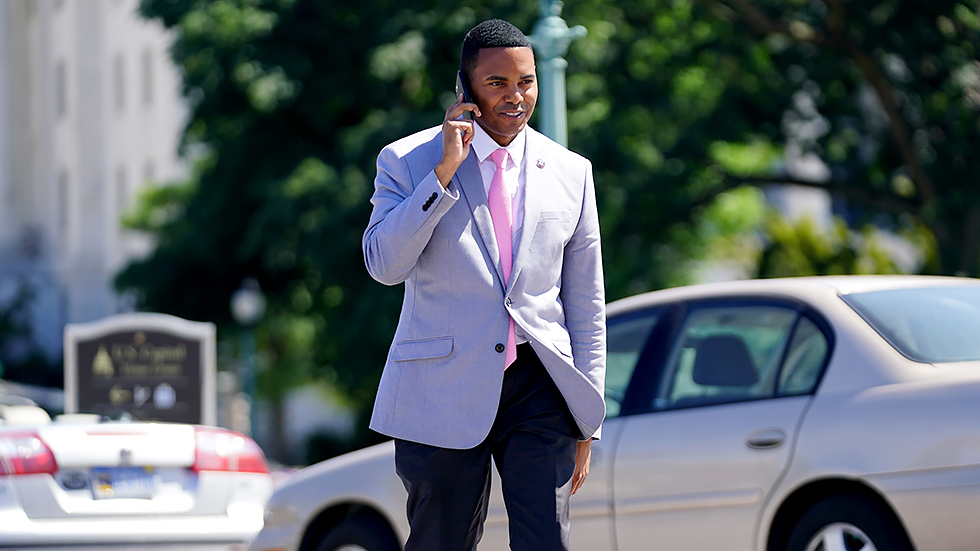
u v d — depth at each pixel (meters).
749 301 11.16
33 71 100.62
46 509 13.48
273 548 13.01
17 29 100.94
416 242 6.36
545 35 18.44
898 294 10.68
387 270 6.48
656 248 40.34
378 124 38.22
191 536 14.07
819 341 10.45
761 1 35.62
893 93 34.97
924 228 42.81
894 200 39.78
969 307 10.59
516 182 6.80
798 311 10.74
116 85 90.19
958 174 34.47
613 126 37.75
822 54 37.75
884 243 53.34
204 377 25.19
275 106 39.38
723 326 11.17
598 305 6.98
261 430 68.31
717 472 10.45
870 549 9.62
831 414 9.97
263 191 41.59
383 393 6.82
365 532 12.32
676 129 39.62
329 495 12.61
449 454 6.61
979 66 34.19
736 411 10.59
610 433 11.25
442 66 39.62
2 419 16.19
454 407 6.57
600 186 37.34
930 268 43.16
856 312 10.41
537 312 6.71
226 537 14.28
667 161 38.78
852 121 39.75
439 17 38.62
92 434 14.04
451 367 6.59
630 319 11.94
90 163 92.94
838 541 9.84
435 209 6.31
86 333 25.03
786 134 40.53
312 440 56.59
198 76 40.88
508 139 6.79
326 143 42.81
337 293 42.69
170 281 51.22
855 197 40.62
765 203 51.25
